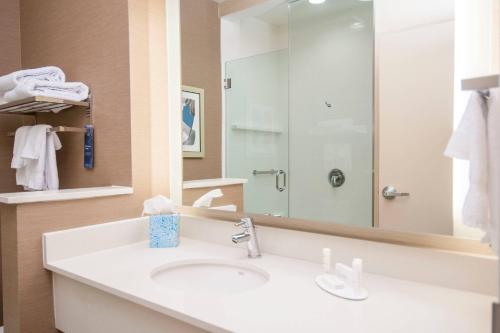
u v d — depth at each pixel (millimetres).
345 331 725
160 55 1619
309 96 1213
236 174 1427
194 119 1567
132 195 1526
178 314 825
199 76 1545
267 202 1328
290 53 1258
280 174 1291
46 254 1255
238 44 1413
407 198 1017
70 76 1745
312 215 1208
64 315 1267
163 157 1641
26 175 1704
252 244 1248
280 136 1291
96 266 1198
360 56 1093
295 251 1221
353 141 1116
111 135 1578
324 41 1172
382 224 1060
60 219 1309
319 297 902
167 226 1432
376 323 760
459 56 930
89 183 1687
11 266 1247
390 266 1025
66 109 1789
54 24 1808
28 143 1641
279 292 936
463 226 934
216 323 760
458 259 926
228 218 1443
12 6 1999
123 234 1479
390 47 1036
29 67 1979
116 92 1545
